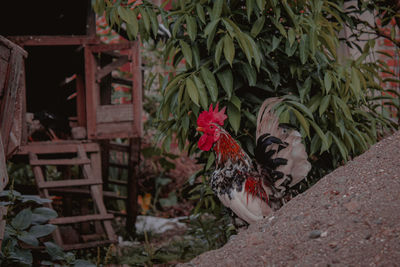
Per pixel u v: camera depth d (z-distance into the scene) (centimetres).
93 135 547
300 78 322
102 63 612
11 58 296
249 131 346
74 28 661
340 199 257
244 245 252
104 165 665
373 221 227
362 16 607
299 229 245
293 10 324
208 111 317
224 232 411
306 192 287
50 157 651
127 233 609
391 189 247
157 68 873
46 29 665
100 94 605
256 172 305
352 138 335
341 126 309
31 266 303
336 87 325
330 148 344
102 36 858
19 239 290
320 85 331
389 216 227
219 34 318
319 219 246
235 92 332
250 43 284
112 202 730
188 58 294
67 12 649
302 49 303
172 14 307
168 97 304
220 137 301
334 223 238
